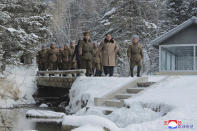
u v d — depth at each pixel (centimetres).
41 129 812
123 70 2892
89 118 681
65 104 1487
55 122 934
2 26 1747
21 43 1923
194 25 1927
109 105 878
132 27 2630
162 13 3669
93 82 1114
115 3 2698
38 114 1038
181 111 611
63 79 1417
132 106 762
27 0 2073
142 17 2678
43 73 1700
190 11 3578
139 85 988
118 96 925
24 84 1656
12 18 1925
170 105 679
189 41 1941
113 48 1186
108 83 1060
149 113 706
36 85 1709
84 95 1038
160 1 3700
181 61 1964
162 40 1981
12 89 1562
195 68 1919
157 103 720
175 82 901
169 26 3531
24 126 859
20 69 2064
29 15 2123
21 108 1374
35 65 2398
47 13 2305
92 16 4856
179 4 3622
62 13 4934
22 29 1941
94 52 1367
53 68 1688
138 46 1153
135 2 2642
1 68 1867
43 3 2200
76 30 4650
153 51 3281
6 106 1419
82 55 1243
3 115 1093
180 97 723
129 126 579
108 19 2847
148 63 3256
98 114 816
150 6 2808
